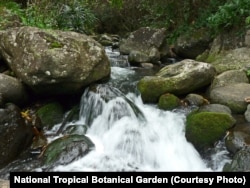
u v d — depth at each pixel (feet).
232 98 15.80
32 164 12.64
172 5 28.22
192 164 13.37
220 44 22.33
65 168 12.30
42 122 14.74
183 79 16.81
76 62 15.03
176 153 13.84
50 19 23.66
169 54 25.50
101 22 36.63
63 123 15.03
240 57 20.02
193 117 14.40
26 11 22.66
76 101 16.33
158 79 17.01
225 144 13.38
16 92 14.76
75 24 28.27
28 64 14.75
